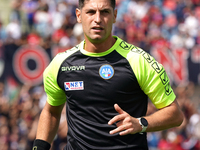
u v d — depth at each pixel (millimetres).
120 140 6098
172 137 21125
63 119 18688
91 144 6223
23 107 20047
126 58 6051
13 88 21062
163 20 28297
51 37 24453
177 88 23000
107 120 6094
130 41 25891
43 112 6992
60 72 6367
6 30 24359
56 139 18281
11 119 19797
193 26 28453
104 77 6062
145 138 6375
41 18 25734
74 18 26297
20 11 26141
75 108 6340
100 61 6145
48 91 6699
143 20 27641
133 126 5641
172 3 29406
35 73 21438
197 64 23359
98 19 5879
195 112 22141
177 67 23219
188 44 26984
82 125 6242
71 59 6328
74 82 6238
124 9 28438
